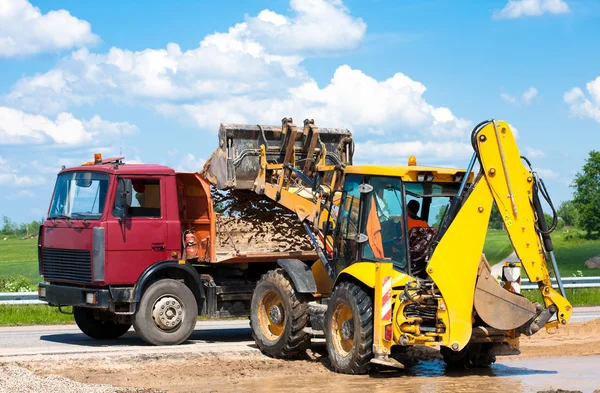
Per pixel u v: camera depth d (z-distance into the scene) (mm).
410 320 9398
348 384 9172
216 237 12844
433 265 9234
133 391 8445
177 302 12312
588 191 76812
